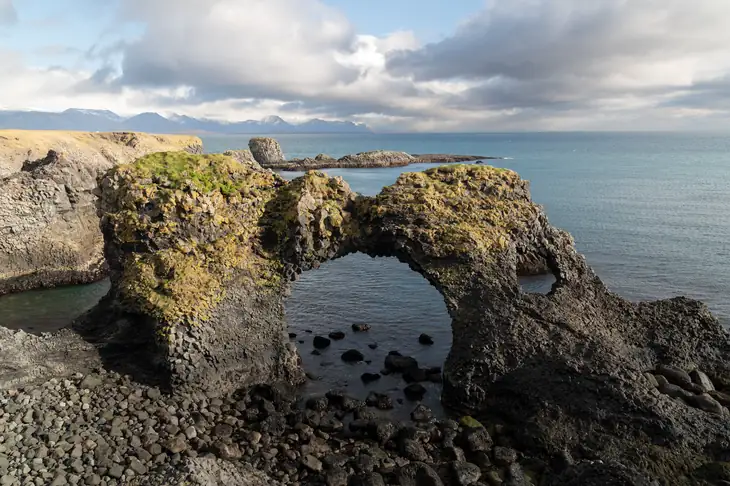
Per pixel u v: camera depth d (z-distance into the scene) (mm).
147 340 24297
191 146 113188
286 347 26750
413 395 25188
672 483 18281
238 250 27188
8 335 23391
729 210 74500
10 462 17703
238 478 17922
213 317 24938
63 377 22688
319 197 29375
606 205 80000
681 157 191625
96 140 91812
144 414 21469
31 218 41969
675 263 48469
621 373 22469
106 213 27078
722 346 27094
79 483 17359
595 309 27969
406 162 161125
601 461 18375
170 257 25641
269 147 155500
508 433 22188
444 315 35594
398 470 18859
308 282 42656
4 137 73125
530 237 29859
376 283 42469
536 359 24031
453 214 29094
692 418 20656
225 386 24812
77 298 40656
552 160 178000
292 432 21797
